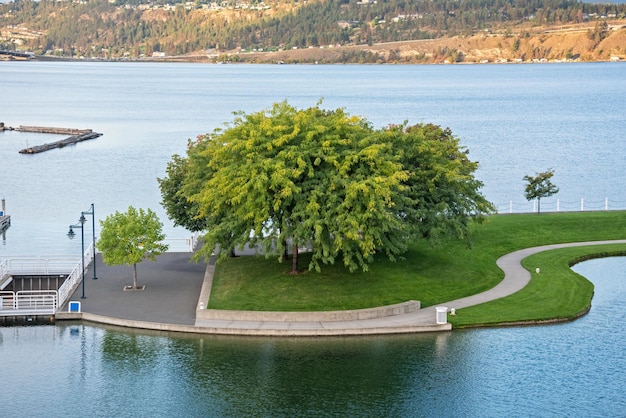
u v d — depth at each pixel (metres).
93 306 63.56
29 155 173.75
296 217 64.25
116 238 66.12
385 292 64.69
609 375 53.00
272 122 66.00
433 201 70.69
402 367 53.78
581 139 198.12
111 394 50.66
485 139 198.75
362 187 61.19
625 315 63.19
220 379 52.22
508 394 50.59
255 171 62.56
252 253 76.38
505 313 62.12
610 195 128.50
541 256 78.06
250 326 58.94
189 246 80.44
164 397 50.28
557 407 49.12
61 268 75.69
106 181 139.62
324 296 63.53
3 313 61.94
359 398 50.06
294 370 53.31
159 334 58.84
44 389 51.28
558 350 56.59
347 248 63.44
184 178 78.12
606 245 82.62
